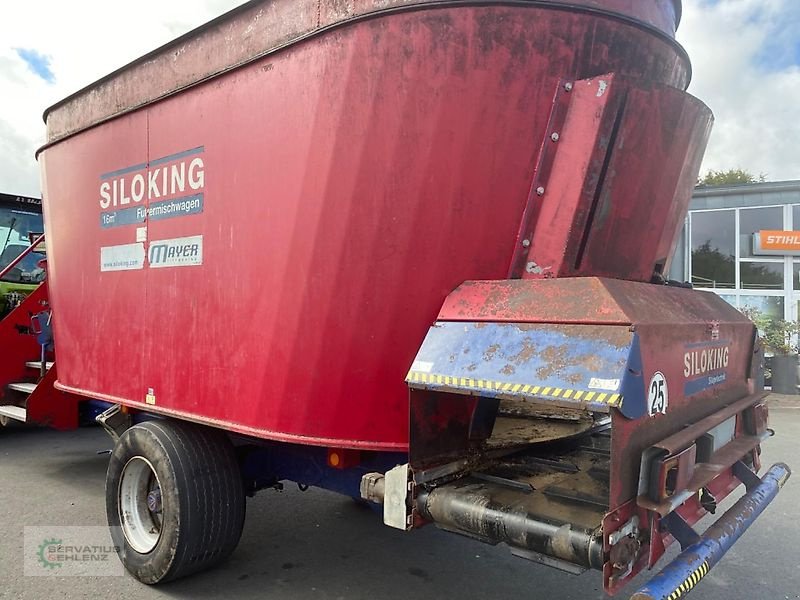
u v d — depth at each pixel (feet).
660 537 8.04
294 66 10.32
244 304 11.05
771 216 46.91
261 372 10.73
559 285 8.50
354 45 9.69
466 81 9.41
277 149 10.54
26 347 22.31
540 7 9.37
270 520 16.39
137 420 14.61
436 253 9.68
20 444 24.88
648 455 7.45
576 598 12.22
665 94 9.48
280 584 12.70
